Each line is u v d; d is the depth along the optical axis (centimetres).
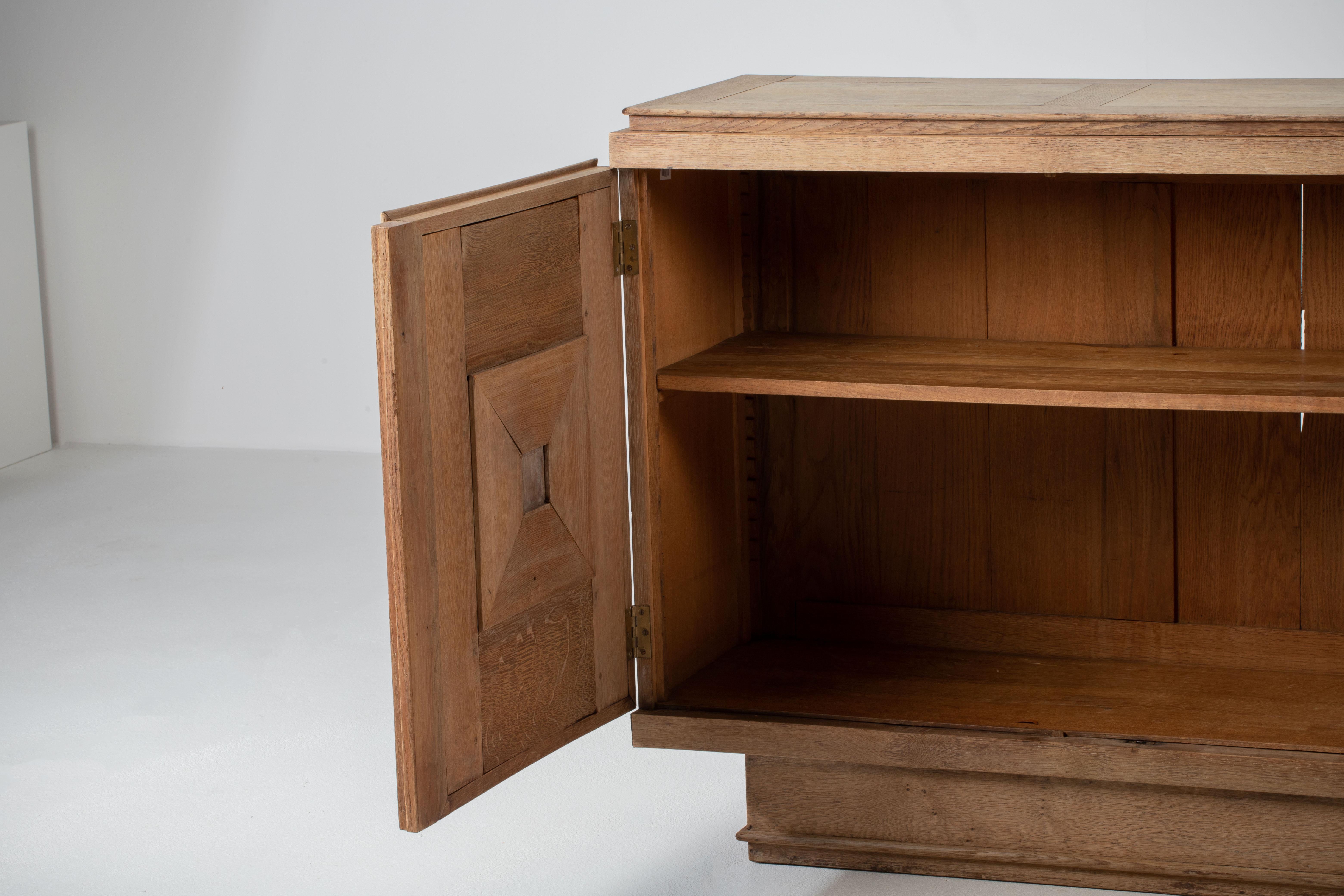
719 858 265
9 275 574
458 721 207
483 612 210
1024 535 275
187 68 576
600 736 323
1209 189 250
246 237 585
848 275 273
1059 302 262
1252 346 253
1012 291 265
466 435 203
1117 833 244
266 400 598
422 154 566
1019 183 260
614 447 238
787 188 273
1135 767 232
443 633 202
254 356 595
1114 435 266
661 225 239
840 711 249
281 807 287
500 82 556
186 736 320
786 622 290
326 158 573
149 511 506
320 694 342
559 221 219
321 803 289
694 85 545
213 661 363
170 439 611
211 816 284
